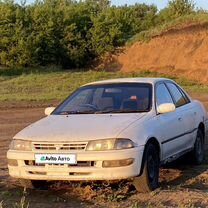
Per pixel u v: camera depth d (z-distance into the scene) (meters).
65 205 7.10
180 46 44.84
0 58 48.31
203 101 24.23
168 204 7.02
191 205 6.89
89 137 7.29
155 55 46.69
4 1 50.59
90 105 8.61
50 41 50.28
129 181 7.96
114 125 7.59
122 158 7.18
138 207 6.89
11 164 7.61
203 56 41.62
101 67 51.12
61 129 7.62
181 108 9.36
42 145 7.40
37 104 23.09
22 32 48.66
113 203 7.14
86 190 7.80
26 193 7.81
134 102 8.48
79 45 52.44
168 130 8.41
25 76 37.78
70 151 7.24
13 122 17.55
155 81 9.02
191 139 9.54
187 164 9.93
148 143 7.67
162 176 9.04
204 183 8.47
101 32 52.50
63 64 52.19
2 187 8.18
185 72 41.62
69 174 7.25
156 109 8.41
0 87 32.00
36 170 7.38
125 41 52.47
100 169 7.16
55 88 31.47
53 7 54.62
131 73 42.56
